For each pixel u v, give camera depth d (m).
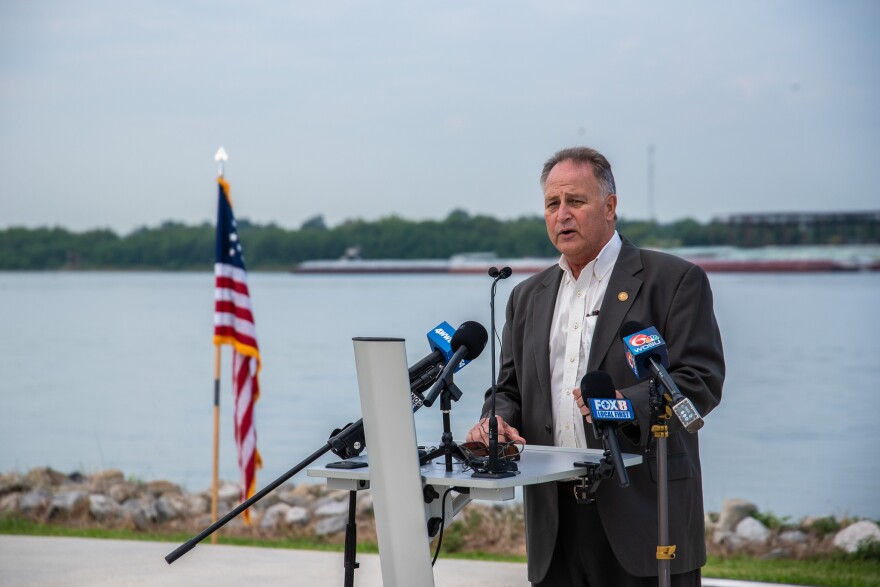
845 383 23.22
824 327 36.12
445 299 51.00
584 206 3.93
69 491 10.33
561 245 3.96
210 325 42.66
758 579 6.50
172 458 15.64
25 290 66.19
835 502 11.94
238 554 6.96
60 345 34.88
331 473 3.44
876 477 13.36
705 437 16.84
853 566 7.36
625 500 3.71
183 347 34.38
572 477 3.37
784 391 22.03
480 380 21.88
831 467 14.12
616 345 3.86
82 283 72.12
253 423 8.59
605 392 3.40
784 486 12.97
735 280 64.25
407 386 3.27
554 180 3.98
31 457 15.80
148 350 33.50
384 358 3.26
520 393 4.18
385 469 3.29
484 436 3.57
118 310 50.81
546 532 3.87
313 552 7.05
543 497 3.88
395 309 44.66
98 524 9.39
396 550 3.30
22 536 7.54
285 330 37.06
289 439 16.81
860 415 18.64
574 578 3.91
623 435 3.82
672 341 3.82
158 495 10.46
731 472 13.94
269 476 13.72
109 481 11.02
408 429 3.27
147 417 20.11
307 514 9.30
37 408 21.30
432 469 3.42
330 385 23.61
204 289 66.56
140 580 6.20
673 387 3.34
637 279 3.91
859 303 45.28
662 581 3.44
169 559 3.49
